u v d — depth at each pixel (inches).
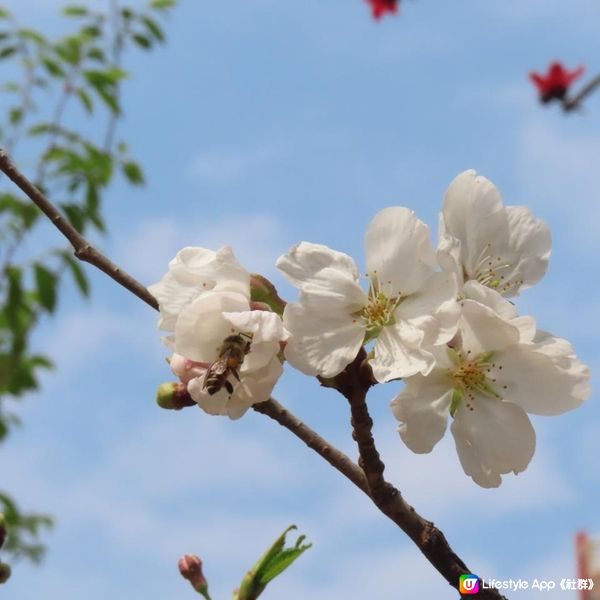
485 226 15.1
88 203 35.4
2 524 16.1
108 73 36.4
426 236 14.5
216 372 14.0
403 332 14.2
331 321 14.4
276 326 14.1
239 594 14.8
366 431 14.0
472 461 14.5
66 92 36.7
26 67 36.8
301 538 14.9
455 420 14.5
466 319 14.3
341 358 14.1
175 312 14.6
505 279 15.2
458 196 15.1
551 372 14.4
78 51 37.2
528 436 14.5
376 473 14.0
